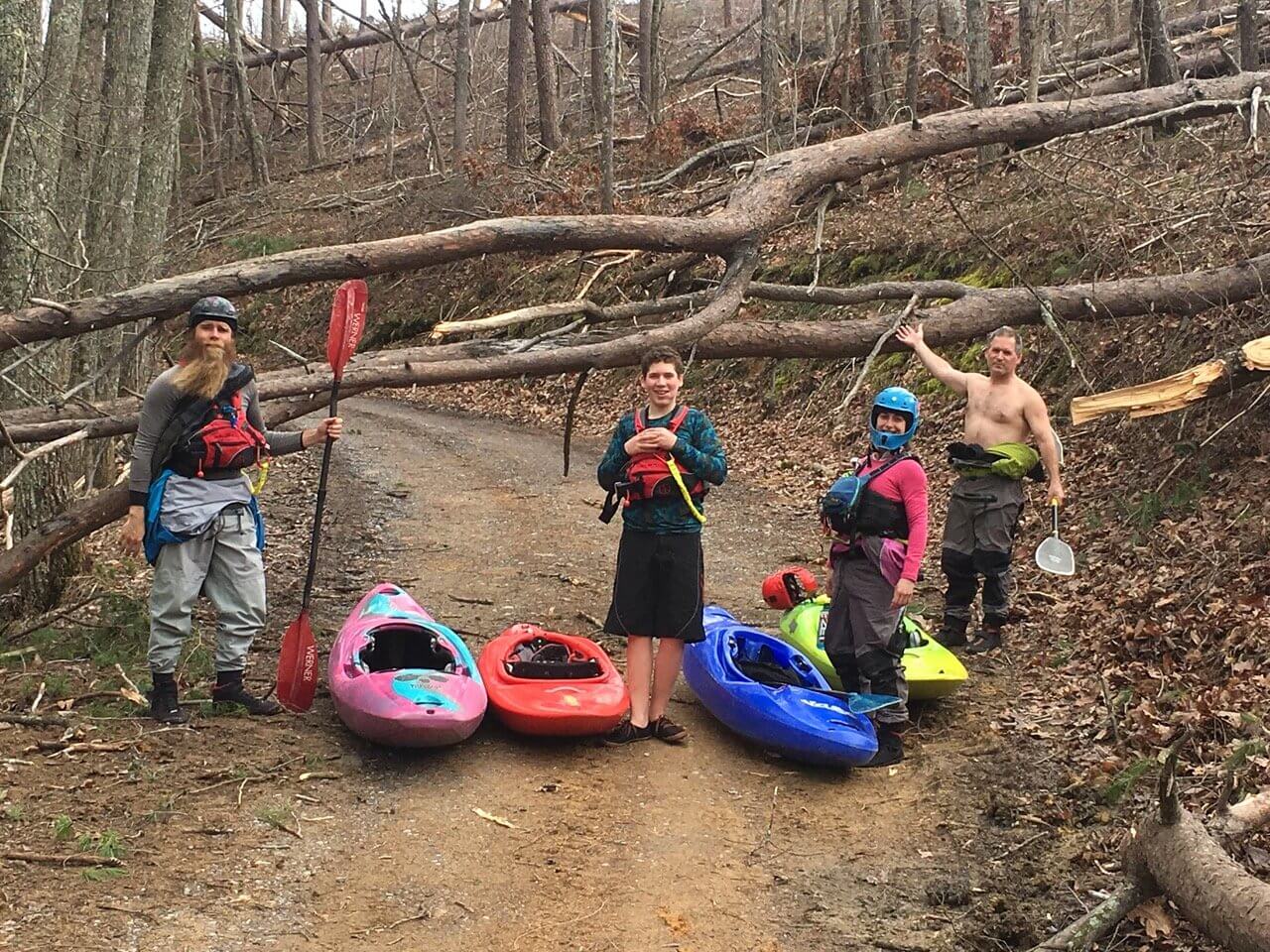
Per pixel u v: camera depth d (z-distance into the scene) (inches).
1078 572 290.8
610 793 197.5
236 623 215.3
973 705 232.8
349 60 1657.2
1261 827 157.6
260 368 951.6
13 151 304.7
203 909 152.3
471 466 510.9
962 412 432.1
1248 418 307.4
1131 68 627.2
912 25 625.9
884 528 210.7
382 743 202.8
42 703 217.2
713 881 171.9
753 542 367.9
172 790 184.1
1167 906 154.3
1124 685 226.1
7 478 224.2
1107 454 346.9
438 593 311.0
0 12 304.5
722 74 1051.3
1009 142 377.7
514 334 751.7
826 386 517.7
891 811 195.2
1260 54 576.1
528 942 153.0
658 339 289.0
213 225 1035.3
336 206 1077.1
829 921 161.9
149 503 205.0
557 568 335.3
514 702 208.2
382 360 273.3
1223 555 260.1
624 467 213.5
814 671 232.4
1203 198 392.8
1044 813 189.2
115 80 445.1
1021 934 159.2
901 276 535.2
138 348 456.1
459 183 935.7
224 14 1282.0
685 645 242.8
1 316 239.0
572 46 1483.8
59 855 160.7
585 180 845.8
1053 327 320.2
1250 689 205.9
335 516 414.6
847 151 343.9
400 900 159.9
